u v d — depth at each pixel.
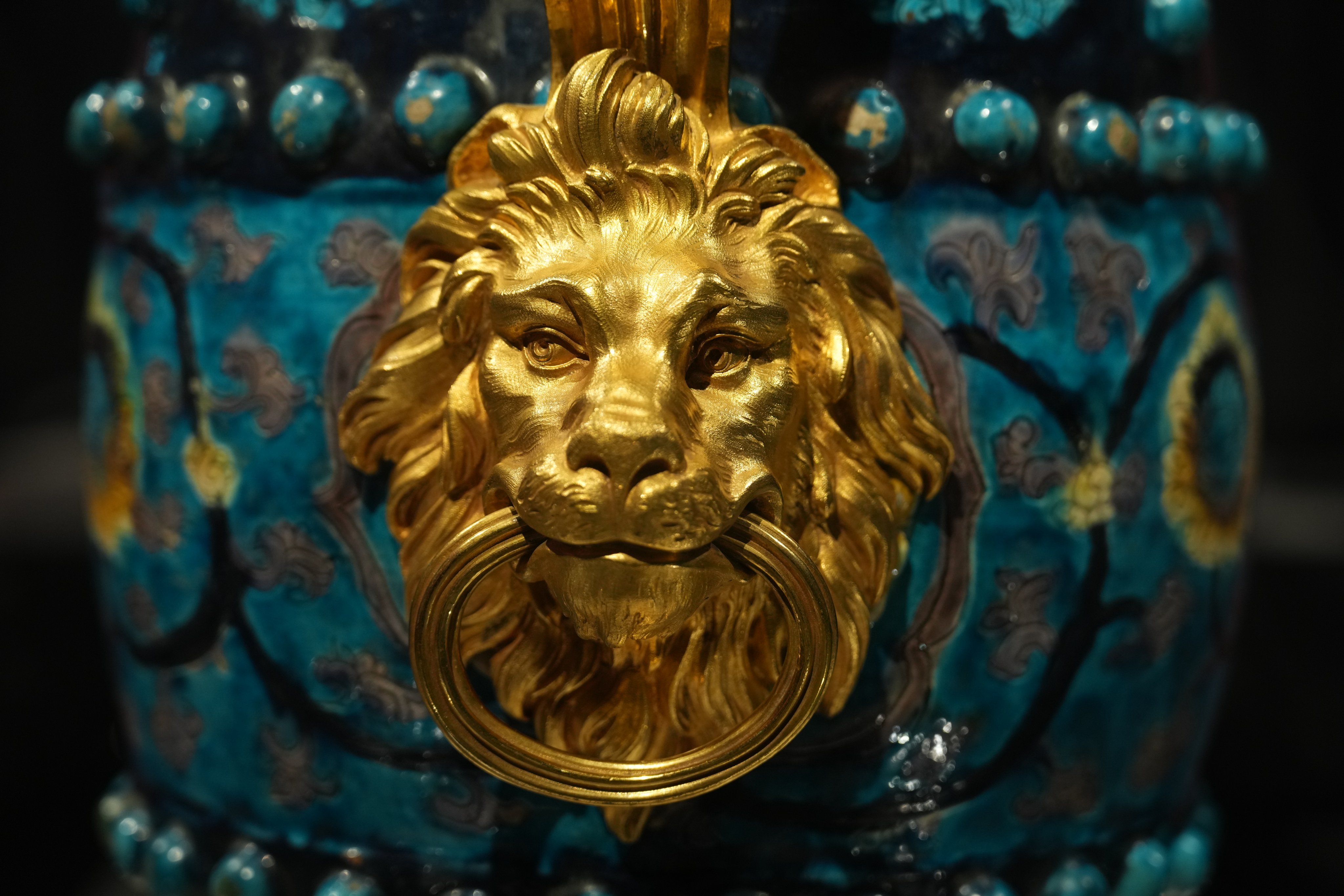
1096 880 0.65
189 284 0.63
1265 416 1.23
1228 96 1.18
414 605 0.51
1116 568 0.63
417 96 0.58
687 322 0.49
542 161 0.52
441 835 0.62
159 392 0.65
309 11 0.60
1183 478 0.65
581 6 0.54
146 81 0.66
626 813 0.58
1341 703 1.09
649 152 0.52
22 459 1.23
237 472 0.62
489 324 0.53
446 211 0.55
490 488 0.51
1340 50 1.17
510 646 0.57
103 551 0.71
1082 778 0.64
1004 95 0.59
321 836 0.64
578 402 0.49
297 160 0.60
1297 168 1.20
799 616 0.50
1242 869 1.10
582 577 0.49
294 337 0.60
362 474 0.59
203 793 0.67
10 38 1.20
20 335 1.25
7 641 1.12
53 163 1.24
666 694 0.56
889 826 0.61
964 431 0.59
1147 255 0.64
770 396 0.51
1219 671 0.71
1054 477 0.61
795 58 0.58
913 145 0.59
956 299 0.59
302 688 0.62
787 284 0.53
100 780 1.15
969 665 0.61
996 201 0.60
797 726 0.52
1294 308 1.22
